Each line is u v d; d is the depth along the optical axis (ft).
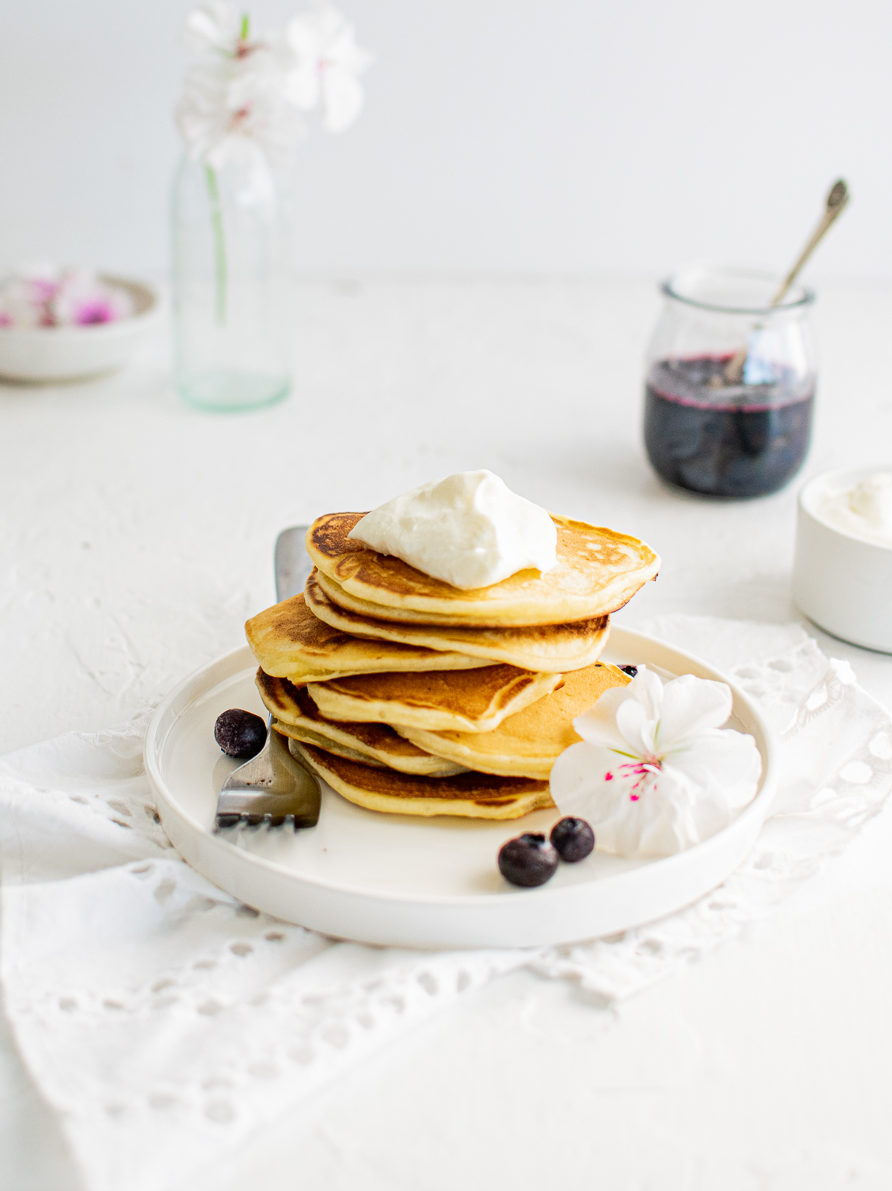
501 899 1.53
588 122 3.72
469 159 3.77
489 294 3.84
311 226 3.86
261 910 1.59
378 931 1.55
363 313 3.64
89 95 3.56
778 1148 1.41
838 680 1.86
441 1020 1.51
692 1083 1.45
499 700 1.65
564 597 1.63
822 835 1.69
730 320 2.41
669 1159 1.40
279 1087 1.41
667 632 2.07
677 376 2.45
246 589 2.24
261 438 2.76
